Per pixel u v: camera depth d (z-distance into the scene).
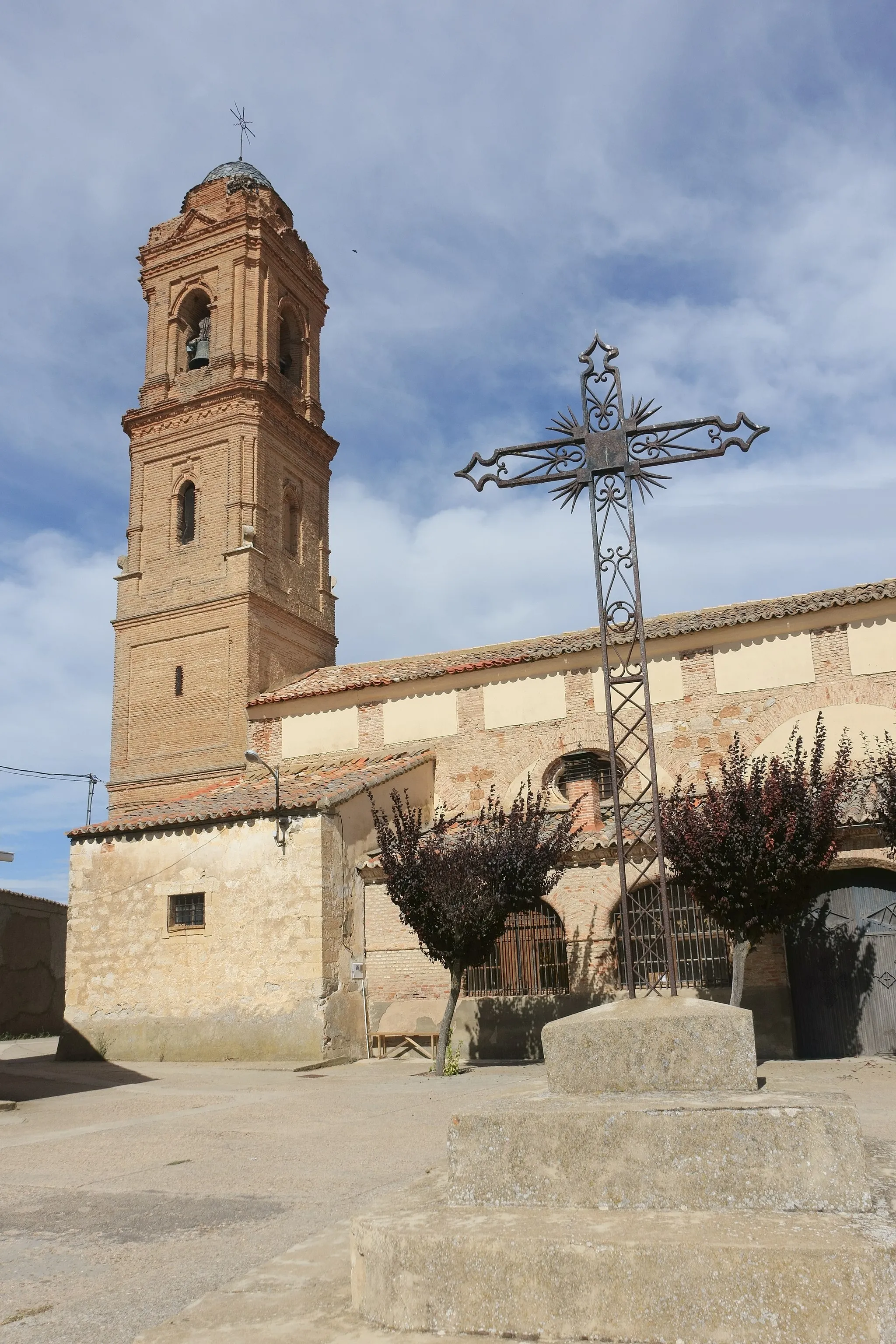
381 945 20.77
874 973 18.22
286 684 29.23
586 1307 4.30
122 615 30.44
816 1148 4.70
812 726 21.73
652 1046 5.68
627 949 7.02
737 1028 5.61
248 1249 6.59
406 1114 12.14
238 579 28.84
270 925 20.08
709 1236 4.29
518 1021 19.42
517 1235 4.50
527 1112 5.10
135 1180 9.05
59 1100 14.98
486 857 17.31
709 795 16.83
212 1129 11.71
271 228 32.38
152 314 32.69
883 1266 4.04
